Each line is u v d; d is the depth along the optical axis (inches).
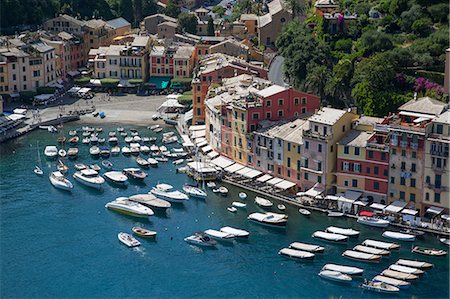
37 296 6870.1
